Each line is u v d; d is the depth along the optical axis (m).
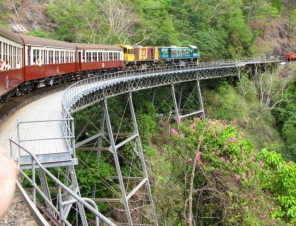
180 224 14.67
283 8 85.25
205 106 49.94
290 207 15.29
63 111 14.50
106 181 28.06
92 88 23.95
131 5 57.97
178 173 15.36
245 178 14.45
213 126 15.91
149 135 34.38
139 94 40.50
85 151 30.05
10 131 14.41
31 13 49.94
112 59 41.84
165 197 15.56
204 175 14.01
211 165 14.86
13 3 48.59
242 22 69.12
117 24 53.06
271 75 55.22
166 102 45.62
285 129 47.62
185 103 46.78
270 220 14.05
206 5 68.56
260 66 60.84
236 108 48.50
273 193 15.69
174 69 42.84
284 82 54.75
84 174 26.69
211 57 63.41
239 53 66.81
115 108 35.84
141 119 35.47
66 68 32.31
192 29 65.31
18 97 24.25
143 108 38.53
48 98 22.83
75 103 21.33
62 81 34.00
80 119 32.09
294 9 84.12
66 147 11.78
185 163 14.80
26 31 47.28
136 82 34.22
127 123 32.16
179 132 16.30
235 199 13.84
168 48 51.97
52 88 29.47
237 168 14.62
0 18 46.34
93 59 37.41
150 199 22.33
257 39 73.94
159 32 58.38
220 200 13.82
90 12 51.34
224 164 14.68
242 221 13.38
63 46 31.38
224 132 15.66
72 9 51.25
